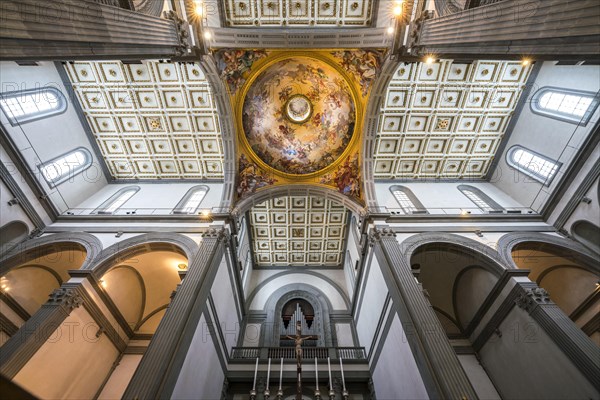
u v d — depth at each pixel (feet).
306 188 45.11
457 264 38.32
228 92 39.19
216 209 42.01
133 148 49.14
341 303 52.70
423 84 42.24
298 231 55.01
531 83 41.96
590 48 13.70
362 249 40.45
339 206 51.60
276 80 40.75
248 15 34.04
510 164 46.44
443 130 47.16
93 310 32.86
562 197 37.11
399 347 28.40
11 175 33.73
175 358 22.77
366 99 39.14
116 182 51.42
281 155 45.09
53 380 28.17
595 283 33.91
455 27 22.15
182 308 26.25
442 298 41.47
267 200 47.70
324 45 34.09
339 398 36.37
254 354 42.68
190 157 50.34
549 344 26.13
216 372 34.09
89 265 32.78
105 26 17.65
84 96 43.09
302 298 53.62
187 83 42.16
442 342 23.18
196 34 30.32
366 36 32.99
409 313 26.05
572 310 36.22
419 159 50.16
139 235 37.32
